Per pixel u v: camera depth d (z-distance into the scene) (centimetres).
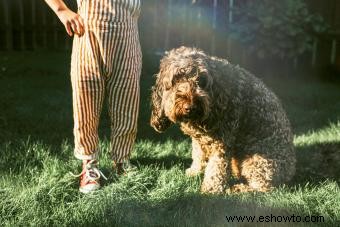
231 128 243
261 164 252
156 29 586
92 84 241
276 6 506
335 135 343
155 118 251
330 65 542
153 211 232
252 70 537
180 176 264
